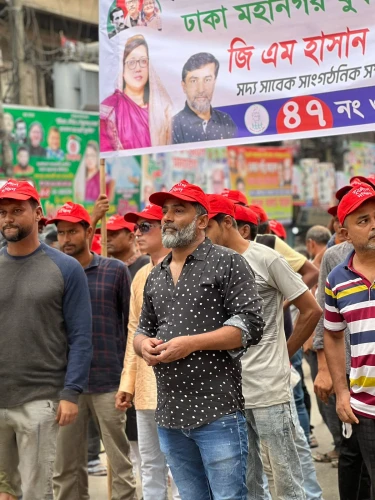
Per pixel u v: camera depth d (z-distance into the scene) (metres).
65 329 5.07
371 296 4.38
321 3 5.43
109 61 6.29
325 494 6.62
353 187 4.42
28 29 21.28
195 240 4.29
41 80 21.20
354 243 4.40
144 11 6.12
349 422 4.52
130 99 6.20
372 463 4.46
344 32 5.38
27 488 4.92
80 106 21.17
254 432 5.14
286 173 22.50
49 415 4.93
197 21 5.90
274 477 5.03
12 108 16.64
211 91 5.86
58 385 5.00
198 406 4.11
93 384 5.94
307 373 11.69
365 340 4.38
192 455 4.32
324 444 8.23
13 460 5.13
